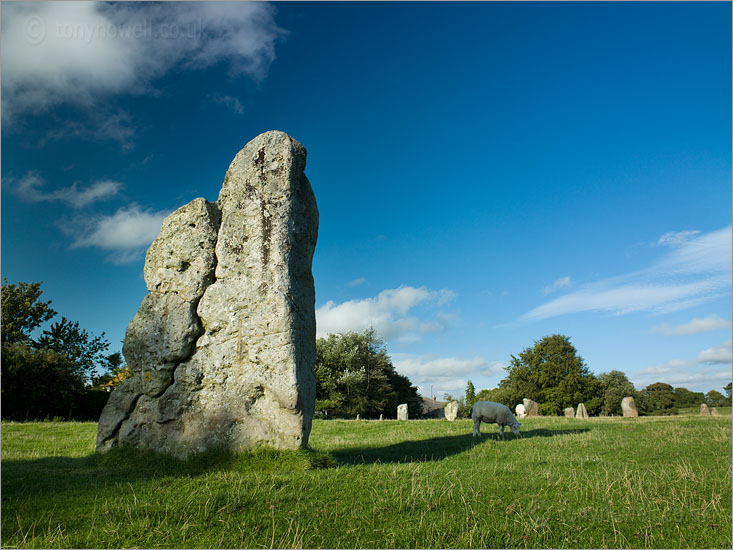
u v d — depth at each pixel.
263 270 11.92
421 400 77.44
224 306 12.11
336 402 55.38
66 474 10.59
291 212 12.30
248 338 11.69
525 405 41.72
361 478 9.77
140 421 12.17
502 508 8.24
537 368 67.62
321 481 9.45
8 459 12.77
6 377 35.31
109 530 6.90
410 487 9.34
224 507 7.79
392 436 20.52
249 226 12.34
